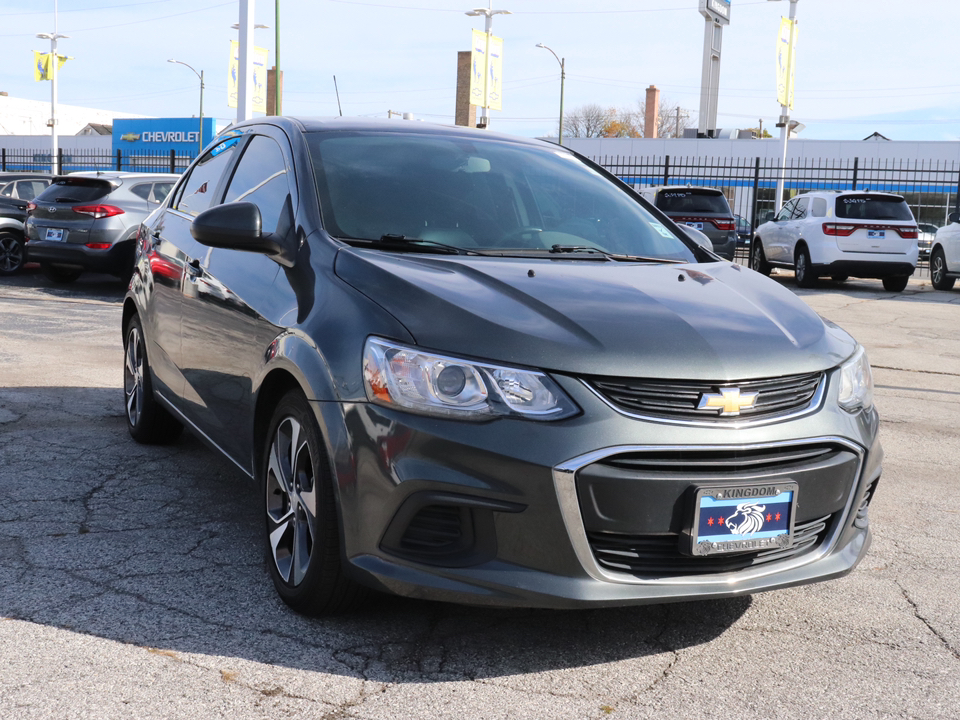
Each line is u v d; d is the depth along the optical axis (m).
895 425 6.27
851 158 33.34
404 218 3.42
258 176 3.92
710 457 2.58
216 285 3.67
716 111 42.78
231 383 3.48
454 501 2.53
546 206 3.84
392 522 2.61
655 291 3.03
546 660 2.75
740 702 2.55
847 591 3.38
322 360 2.79
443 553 2.60
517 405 2.51
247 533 3.71
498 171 3.92
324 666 2.65
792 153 34.00
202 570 3.32
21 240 14.01
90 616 2.92
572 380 2.54
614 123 88.81
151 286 4.57
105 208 11.99
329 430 2.72
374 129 3.99
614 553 2.57
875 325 11.96
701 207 18.36
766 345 2.76
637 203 4.20
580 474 2.49
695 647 2.88
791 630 3.03
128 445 4.94
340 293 2.90
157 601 3.05
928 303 15.13
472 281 2.92
